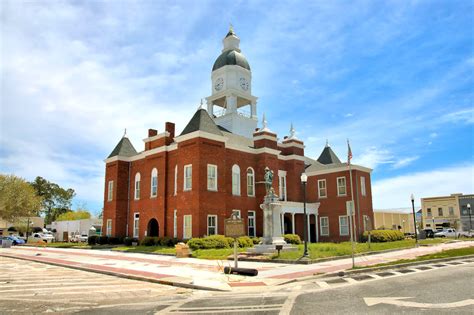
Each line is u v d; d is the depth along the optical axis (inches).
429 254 989.2
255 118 1839.3
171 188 1471.5
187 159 1366.9
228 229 675.4
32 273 746.2
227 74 1804.9
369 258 897.5
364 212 1691.7
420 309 369.7
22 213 2504.9
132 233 1649.9
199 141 1334.9
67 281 629.0
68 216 3863.2
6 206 2423.7
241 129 1764.3
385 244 1302.9
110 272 715.4
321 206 1759.4
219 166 1385.3
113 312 390.3
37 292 517.0
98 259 997.8
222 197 1373.0
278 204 1036.5
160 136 1577.3
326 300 427.5
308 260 798.5
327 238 1716.3
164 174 1501.0
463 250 1074.1
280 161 1734.7
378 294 454.6
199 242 1165.7
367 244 1256.8
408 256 943.0
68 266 848.9
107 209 1737.2
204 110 1432.1
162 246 1315.2
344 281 575.2
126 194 1721.2
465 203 2883.9
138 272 702.5
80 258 1034.7
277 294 480.7
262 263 830.5
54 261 952.3
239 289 529.7
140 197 1638.8
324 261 839.7
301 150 1820.9
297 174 1777.8
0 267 866.1
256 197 1552.7
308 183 1825.8
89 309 405.7
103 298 473.7
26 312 390.9
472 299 415.2
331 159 1988.2
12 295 493.4
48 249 1497.3
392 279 581.3
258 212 1542.8
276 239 1002.7
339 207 1696.6
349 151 998.4
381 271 689.0
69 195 4392.2
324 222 1743.4
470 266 754.8
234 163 1499.8
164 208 1471.5
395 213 2635.3
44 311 395.5
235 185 1489.9
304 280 595.2
